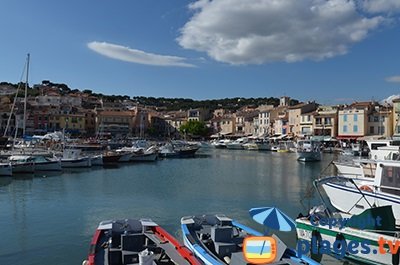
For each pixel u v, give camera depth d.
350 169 31.94
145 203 26.09
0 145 58.69
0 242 16.92
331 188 18.86
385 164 17.56
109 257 11.34
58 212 22.89
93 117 131.75
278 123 117.00
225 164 59.38
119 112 139.25
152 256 10.40
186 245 13.05
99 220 21.03
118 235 12.50
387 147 25.80
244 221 20.86
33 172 40.66
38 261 14.73
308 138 95.12
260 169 51.34
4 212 22.78
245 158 72.69
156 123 153.75
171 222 20.78
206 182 37.56
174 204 25.91
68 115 122.69
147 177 41.06
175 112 181.38
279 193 30.83
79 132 123.44
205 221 14.85
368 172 25.34
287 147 91.56
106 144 78.38
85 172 44.34
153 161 62.34
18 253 15.56
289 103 141.50
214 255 11.83
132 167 52.34
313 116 100.06
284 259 10.98
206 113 170.25
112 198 27.83
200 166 55.56
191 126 141.00
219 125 151.50
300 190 32.34
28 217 21.53
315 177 41.81
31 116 117.38
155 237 13.17
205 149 105.62
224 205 25.72
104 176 41.09
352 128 90.31
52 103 137.75
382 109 90.06
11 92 153.12
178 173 45.56
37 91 160.50
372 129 88.69
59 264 14.45
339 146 88.25
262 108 149.88
